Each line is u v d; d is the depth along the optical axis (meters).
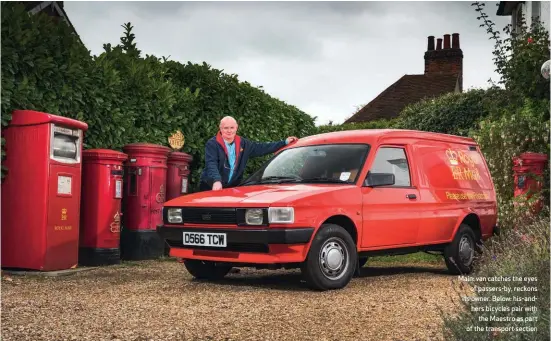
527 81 12.35
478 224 8.81
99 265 8.56
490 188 9.30
